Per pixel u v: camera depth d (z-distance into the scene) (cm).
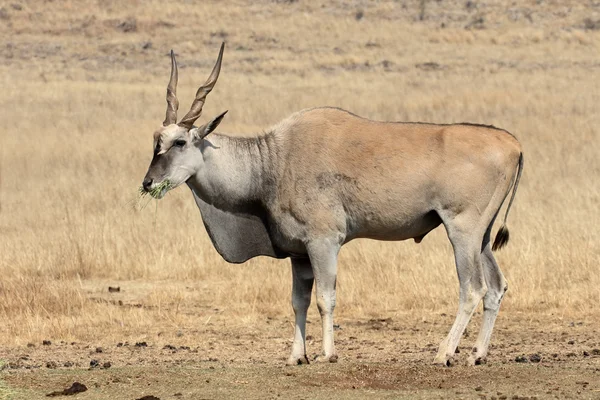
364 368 2681
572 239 4553
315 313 3884
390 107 10594
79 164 7562
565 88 11725
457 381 2573
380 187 2866
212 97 11562
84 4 17088
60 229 5225
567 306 3756
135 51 14900
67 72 13562
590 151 7738
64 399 2395
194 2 17525
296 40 15575
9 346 3262
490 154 2875
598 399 2372
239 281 4169
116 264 4519
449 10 17050
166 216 5516
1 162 7612
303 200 2875
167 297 3991
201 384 2519
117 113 10600
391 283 4094
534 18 16338
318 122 2927
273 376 2602
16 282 4053
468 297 2866
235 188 2941
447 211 2867
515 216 5353
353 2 17588
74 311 3744
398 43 15300
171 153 2873
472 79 12606
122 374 2617
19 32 15838
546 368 2716
